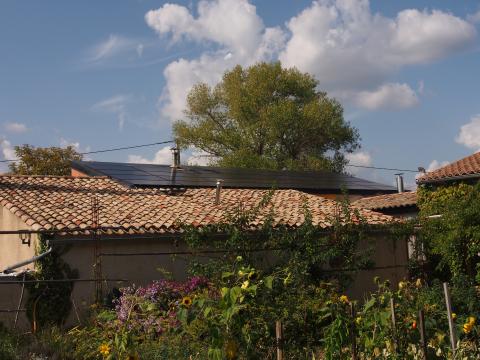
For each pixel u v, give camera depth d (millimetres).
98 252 14352
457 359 5848
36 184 19469
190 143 43625
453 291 8266
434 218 16484
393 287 18141
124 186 21609
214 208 18375
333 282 12148
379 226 15391
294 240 12094
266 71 42531
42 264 14180
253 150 42406
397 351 5902
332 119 42094
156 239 15805
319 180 29891
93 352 7727
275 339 6379
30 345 8516
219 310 5879
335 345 5891
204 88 44406
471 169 21906
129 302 8602
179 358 6523
